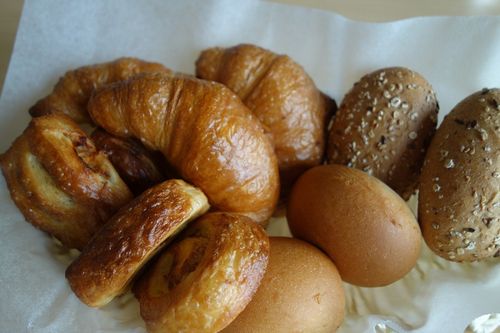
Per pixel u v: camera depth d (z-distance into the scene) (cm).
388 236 30
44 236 33
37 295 30
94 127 37
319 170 32
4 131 37
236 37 40
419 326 31
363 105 35
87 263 27
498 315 32
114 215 29
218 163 30
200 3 39
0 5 41
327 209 30
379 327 32
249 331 28
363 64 39
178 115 30
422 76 37
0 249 31
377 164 34
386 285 32
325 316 29
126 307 31
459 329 32
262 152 32
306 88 35
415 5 43
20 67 38
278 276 29
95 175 30
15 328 29
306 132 35
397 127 34
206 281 26
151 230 27
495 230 30
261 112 34
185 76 32
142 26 40
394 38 39
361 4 43
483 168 30
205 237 28
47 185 31
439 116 38
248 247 27
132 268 27
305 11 39
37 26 38
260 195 32
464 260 32
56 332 29
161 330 27
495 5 42
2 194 33
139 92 31
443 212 31
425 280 33
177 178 33
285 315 29
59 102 36
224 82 35
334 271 31
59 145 30
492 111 31
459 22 38
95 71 36
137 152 33
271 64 35
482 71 37
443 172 31
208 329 26
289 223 33
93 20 39
